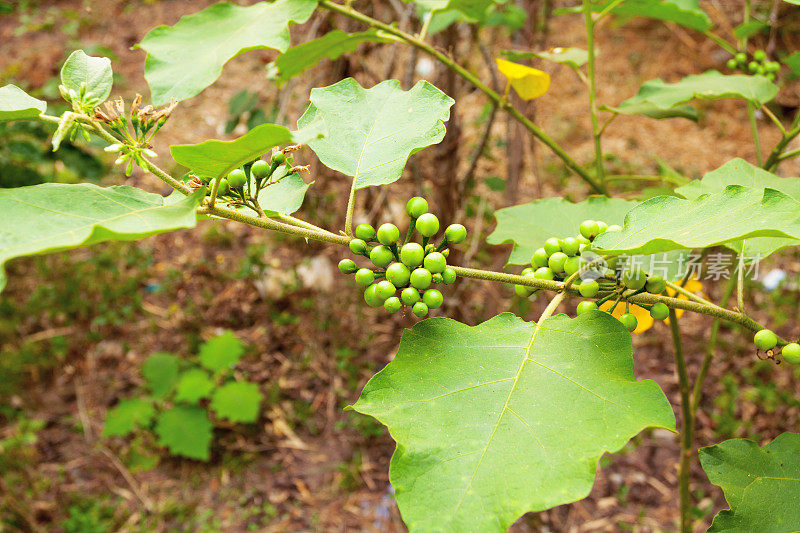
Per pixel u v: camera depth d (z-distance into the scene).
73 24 8.74
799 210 0.91
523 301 4.17
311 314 5.21
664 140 6.95
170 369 4.54
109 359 5.04
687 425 1.96
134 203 0.99
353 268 1.18
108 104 1.05
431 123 1.27
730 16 7.21
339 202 4.05
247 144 0.93
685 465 2.03
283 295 5.41
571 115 7.37
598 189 2.12
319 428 4.58
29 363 4.88
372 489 4.14
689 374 4.61
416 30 3.42
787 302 4.77
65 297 5.29
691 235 0.98
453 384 1.07
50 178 4.31
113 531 3.88
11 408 4.64
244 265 5.66
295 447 4.46
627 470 4.16
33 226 0.89
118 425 4.16
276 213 1.18
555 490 0.89
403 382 1.08
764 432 4.11
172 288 5.61
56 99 4.10
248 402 4.32
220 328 5.29
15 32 8.70
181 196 1.24
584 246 1.19
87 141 1.04
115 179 5.84
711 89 1.99
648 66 7.93
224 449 4.46
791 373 4.46
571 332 1.12
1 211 0.89
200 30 1.53
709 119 7.31
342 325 4.95
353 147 1.28
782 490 1.17
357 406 1.05
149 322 5.32
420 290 1.16
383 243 1.14
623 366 1.05
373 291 1.14
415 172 3.68
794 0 1.39
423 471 0.94
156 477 4.27
